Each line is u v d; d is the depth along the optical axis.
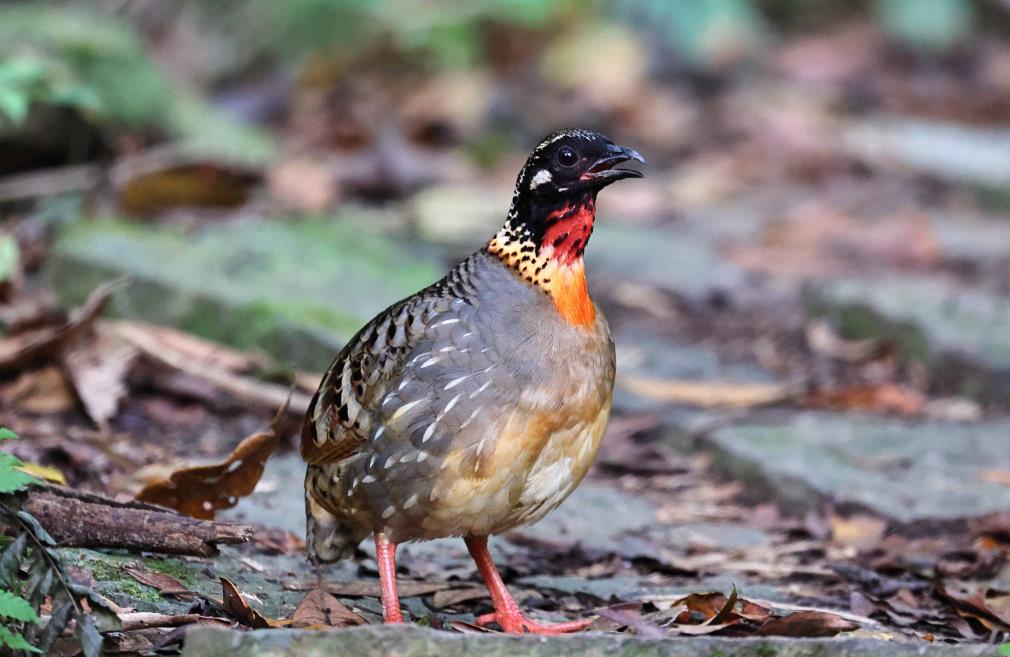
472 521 6.94
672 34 25.53
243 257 13.06
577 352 6.89
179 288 11.78
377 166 17.00
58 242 12.55
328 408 7.14
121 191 14.01
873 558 8.93
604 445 11.05
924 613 7.88
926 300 14.00
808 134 22.03
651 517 9.77
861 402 11.95
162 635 6.62
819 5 29.42
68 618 6.26
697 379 12.80
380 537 7.12
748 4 27.56
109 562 7.30
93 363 10.46
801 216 18.06
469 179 18.19
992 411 12.19
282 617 7.19
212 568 7.73
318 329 11.38
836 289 14.49
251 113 19.70
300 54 21.27
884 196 19.91
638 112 22.38
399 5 21.72
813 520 9.56
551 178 6.92
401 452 6.82
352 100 20.41
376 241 14.44
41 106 13.89
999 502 9.63
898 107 25.33
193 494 8.09
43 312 10.90
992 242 17.27
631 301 14.80
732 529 9.61
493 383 6.77
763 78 26.05
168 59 20.69
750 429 11.17
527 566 8.62
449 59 21.50
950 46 27.38
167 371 10.82
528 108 21.98
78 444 9.42
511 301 6.91
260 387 10.77
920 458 10.64
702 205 19.09
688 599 7.41
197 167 14.38
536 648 6.20
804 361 13.51
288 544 8.44
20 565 6.77
